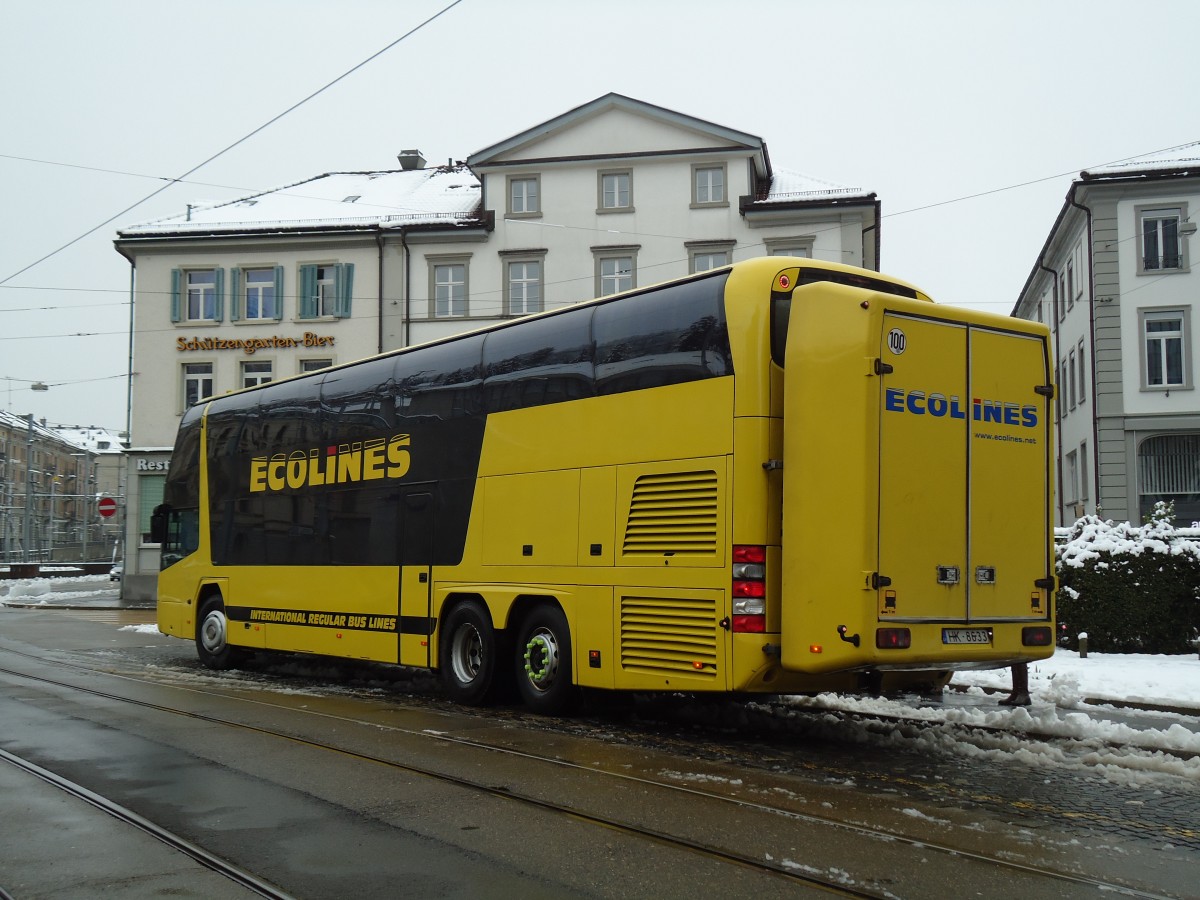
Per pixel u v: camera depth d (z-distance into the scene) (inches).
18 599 1658.5
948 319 355.6
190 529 700.0
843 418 338.6
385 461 540.7
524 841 251.8
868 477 332.5
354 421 567.5
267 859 238.7
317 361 1505.9
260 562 629.0
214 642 663.1
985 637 354.3
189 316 1541.6
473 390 491.2
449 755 357.7
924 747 374.9
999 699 495.5
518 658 454.6
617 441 409.4
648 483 393.7
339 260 1508.4
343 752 363.3
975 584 353.7
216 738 391.5
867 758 354.3
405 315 1486.2
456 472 494.3
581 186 1449.3
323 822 269.9
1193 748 366.6
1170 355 1380.4
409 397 530.9
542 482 444.5
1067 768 336.2
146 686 557.6
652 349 400.2
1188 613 646.5
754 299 366.0
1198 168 1358.3
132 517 1518.2
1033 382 375.9
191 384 1535.4
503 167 1461.6
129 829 265.1
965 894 213.5
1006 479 365.1
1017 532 366.6
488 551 470.0
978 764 343.6
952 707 465.1
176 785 312.2
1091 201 1407.5
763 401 360.5
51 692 526.6
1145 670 567.2
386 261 1496.1
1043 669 577.0
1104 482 1378.0
